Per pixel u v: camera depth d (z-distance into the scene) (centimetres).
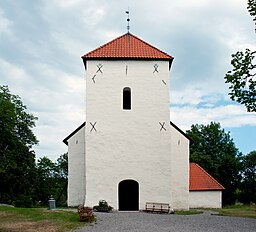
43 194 5225
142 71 2566
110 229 1501
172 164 2727
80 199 2664
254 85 1941
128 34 2853
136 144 2475
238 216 2148
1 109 4347
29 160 4500
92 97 2522
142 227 1562
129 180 2462
